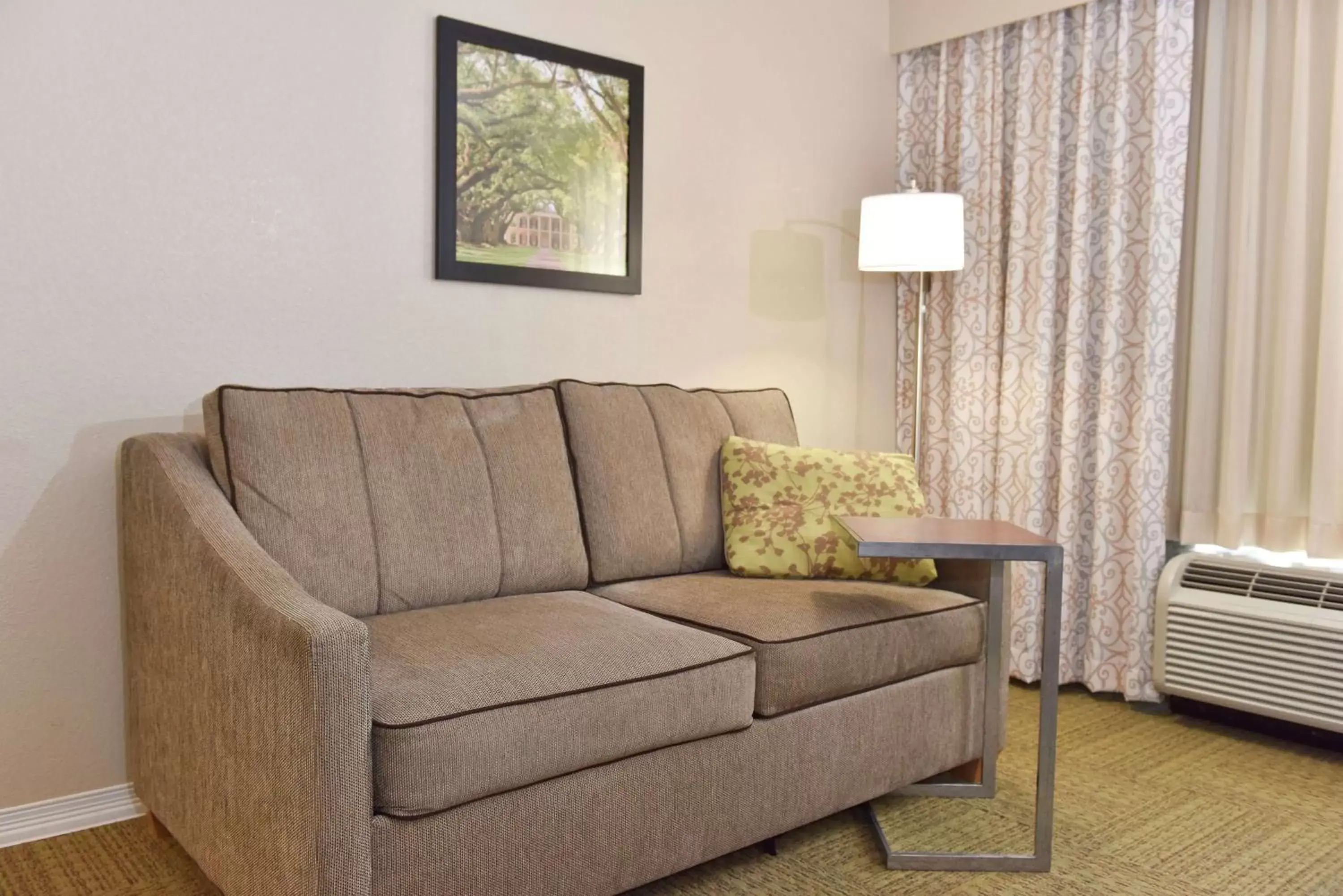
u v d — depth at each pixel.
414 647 1.76
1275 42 2.92
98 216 2.14
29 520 2.10
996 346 3.43
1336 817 2.32
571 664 1.72
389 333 2.57
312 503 2.01
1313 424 2.88
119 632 2.22
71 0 2.08
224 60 2.28
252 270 2.35
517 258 2.77
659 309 3.12
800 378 3.53
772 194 3.40
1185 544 3.12
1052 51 3.25
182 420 2.27
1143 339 3.09
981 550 1.95
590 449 2.50
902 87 3.73
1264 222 2.96
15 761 2.11
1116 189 3.12
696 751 1.87
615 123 2.96
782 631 2.03
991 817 2.29
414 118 2.58
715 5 3.21
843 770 2.12
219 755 1.69
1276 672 2.77
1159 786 2.48
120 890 1.90
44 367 2.10
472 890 1.58
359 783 1.44
